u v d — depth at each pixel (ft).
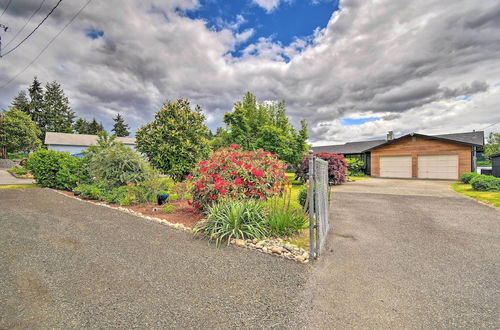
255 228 12.85
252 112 72.54
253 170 16.84
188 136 34.81
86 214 18.13
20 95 148.66
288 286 8.05
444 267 9.68
